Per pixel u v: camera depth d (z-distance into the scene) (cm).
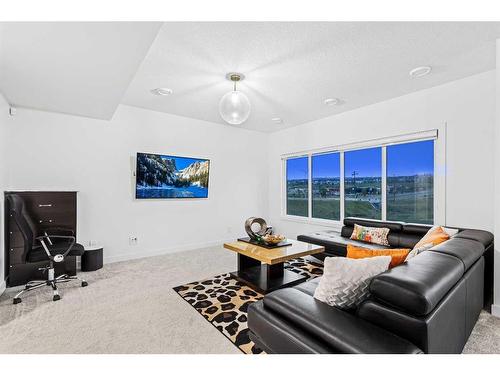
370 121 402
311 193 514
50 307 245
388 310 116
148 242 432
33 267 313
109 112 356
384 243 341
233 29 210
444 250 174
